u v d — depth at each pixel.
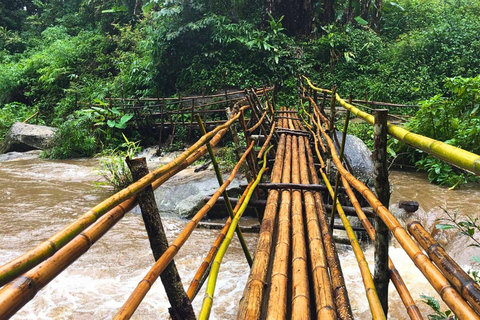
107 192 5.87
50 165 7.96
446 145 0.90
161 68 10.54
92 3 16.84
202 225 3.42
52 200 5.44
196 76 10.11
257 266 1.84
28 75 14.14
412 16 12.50
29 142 9.62
